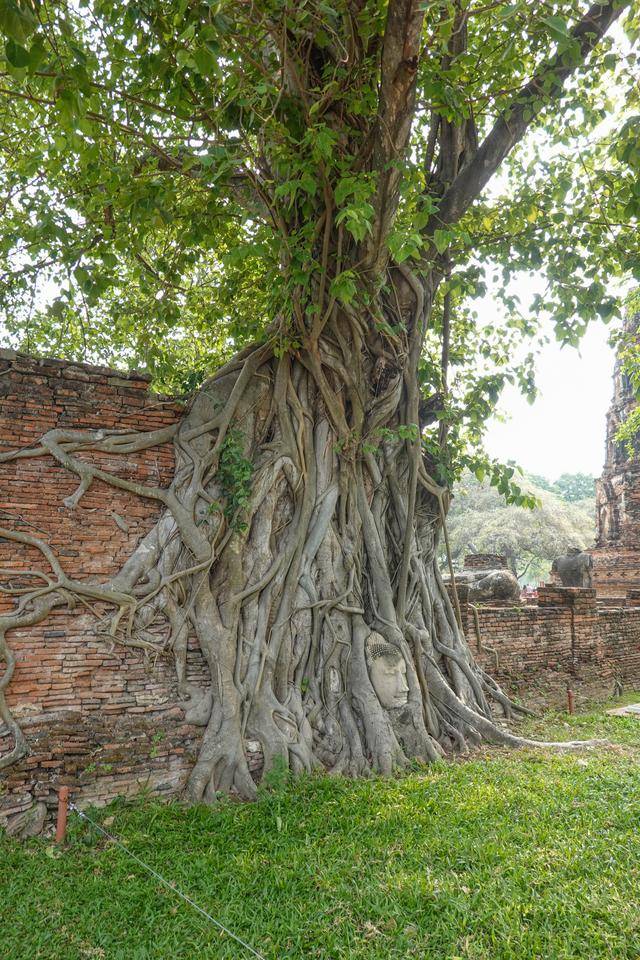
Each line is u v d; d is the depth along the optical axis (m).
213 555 8.23
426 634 10.28
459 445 11.56
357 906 4.99
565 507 45.22
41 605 7.17
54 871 5.70
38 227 9.09
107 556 7.80
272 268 9.15
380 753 8.47
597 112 10.59
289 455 9.12
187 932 4.74
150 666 7.75
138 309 11.92
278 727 8.05
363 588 9.80
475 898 5.06
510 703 11.88
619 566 28.36
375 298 9.12
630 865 5.59
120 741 7.25
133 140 9.06
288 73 8.07
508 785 7.73
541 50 9.58
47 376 7.76
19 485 7.38
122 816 6.76
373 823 6.53
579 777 8.02
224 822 6.65
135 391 8.36
